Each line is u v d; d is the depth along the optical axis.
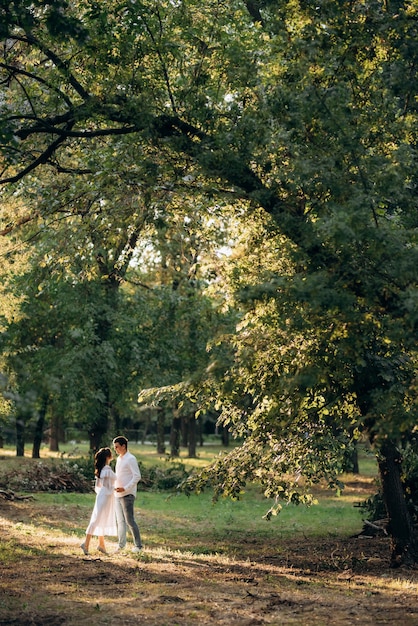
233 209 13.58
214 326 34.69
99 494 13.63
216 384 12.84
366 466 46.91
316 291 9.47
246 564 13.91
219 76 12.63
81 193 13.61
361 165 10.77
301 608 9.85
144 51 12.45
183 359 37.06
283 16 11.63
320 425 14.30
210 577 11.94
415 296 9.16
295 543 18.31
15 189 15.37
